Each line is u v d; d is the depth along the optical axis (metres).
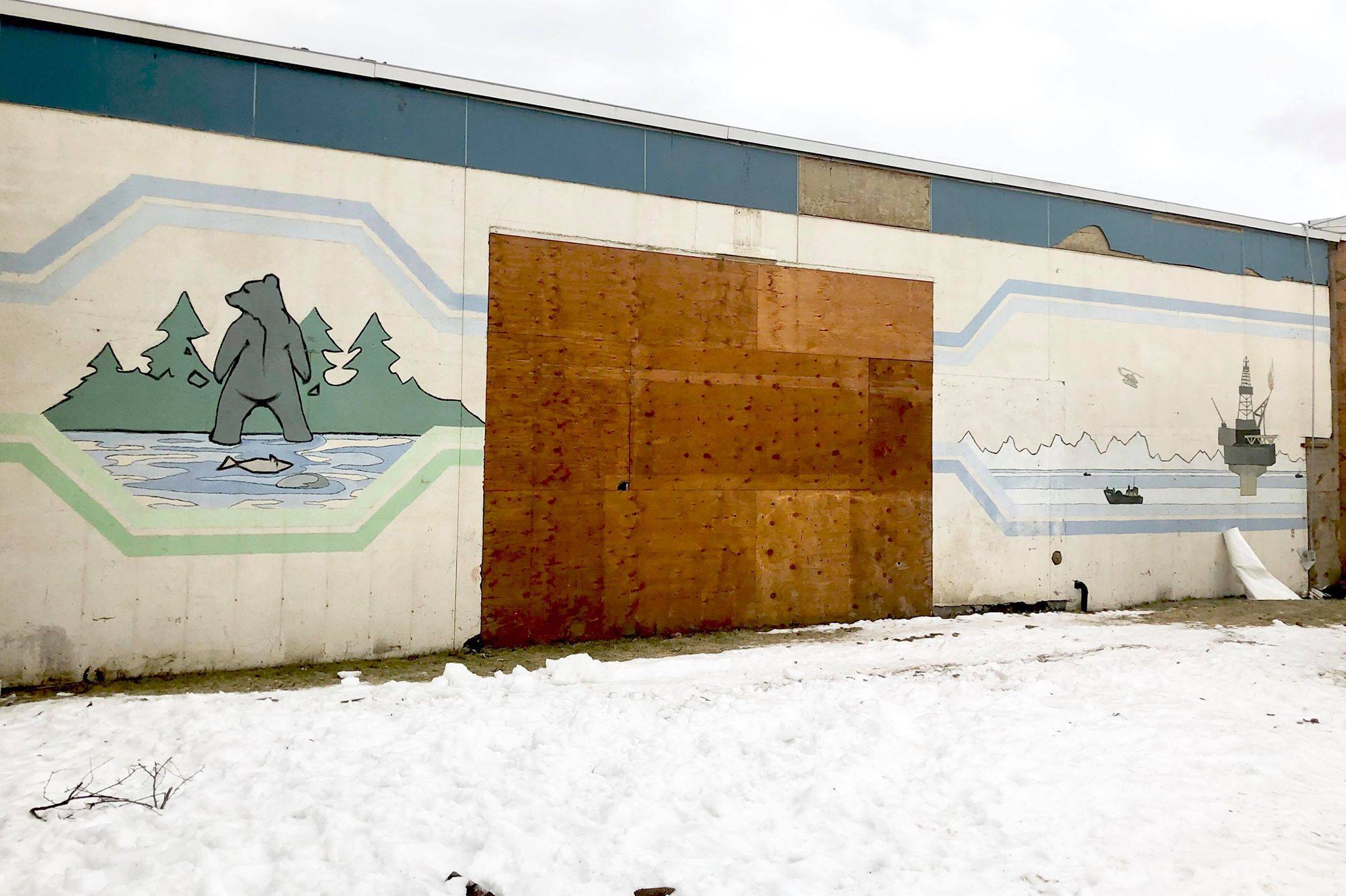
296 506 8.25
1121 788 5.02
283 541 8.20
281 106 8.30
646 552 9.67
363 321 8.53
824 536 10.55
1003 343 11.73
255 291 8.16
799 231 10.56
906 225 11.17
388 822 4.40
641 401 9.71
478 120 9.09
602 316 9.55
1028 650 9.00
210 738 5.75
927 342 11.22
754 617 10.16
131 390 7.73
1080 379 12.23
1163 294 12.91
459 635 8.84
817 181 10.70
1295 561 13.86
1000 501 11.63
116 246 7.71
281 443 8.22
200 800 4.71
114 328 7.69
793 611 10.37
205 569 7.93
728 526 10.07
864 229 10.92
